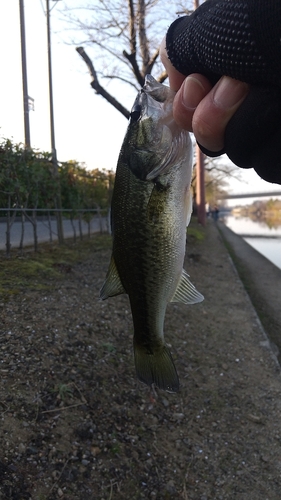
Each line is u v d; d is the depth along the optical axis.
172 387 0.21
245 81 0.11
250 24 0.10
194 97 0.13
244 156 0.13
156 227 0.20
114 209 0.21
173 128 0.19
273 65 0.10
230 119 0.13
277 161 0.13
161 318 0.21
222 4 0.11
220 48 0.11
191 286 0.22
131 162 0.20
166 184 0.20
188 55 0.13
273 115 0.12
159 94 0.20
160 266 0.20
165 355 0.22
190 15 0.14
